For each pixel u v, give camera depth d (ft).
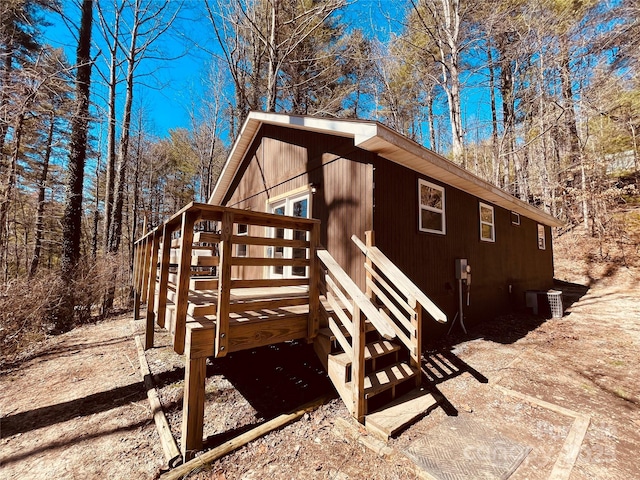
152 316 15.58
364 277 13.19
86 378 12.09
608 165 43.88
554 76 39.29
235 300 9.45
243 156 25.68
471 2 32.60
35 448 7.64
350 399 8.40
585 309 22.93
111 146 33.27
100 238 62.85
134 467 6.88
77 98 24.20
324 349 9.57
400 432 7.81
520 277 25.66
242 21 35.42
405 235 14.33
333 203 15.20
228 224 7.81
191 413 7.07
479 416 8.65
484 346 14.76
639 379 10.98
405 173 14.74
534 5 33.22
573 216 45.32
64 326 21.27
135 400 10.17
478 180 17.31
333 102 37.32
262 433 7.82
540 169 48.44
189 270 7.70
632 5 31.81
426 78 40.73
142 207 64.75
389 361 11.53
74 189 23.67
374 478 6.34
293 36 32.35
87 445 7.73
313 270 9.72
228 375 12.16
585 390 10.19
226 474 6.48
